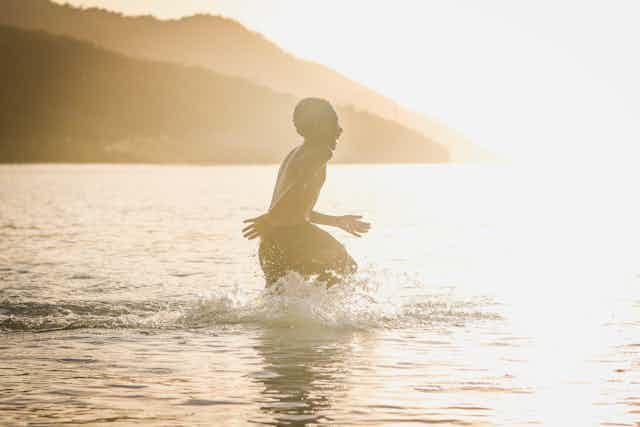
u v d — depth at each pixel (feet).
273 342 28.76
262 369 24.20
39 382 22.48
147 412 19.17
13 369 24.23
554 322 33.42
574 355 26.45
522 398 20.57
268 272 35.53
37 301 38.68
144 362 25.29
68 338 29.55
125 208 139.95
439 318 34.27
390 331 31.19
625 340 29.27
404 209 143.64
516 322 33.37
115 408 19.56
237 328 31.55
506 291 43.70
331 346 28.04
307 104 35.96
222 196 195.72
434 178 421.18
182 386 21.95
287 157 36.55
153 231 90.22
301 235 35.17
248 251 67.26
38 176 383.86
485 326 32.40
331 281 35.22
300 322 32.63
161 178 373.20
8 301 38.60
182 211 132.77
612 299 40.75
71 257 61.62
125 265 56.24
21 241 76.02
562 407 19.65
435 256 64.90
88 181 311.27
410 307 36.96
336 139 36.19
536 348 27.63
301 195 35.24
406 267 56.49
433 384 22.22
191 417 18.75
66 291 42.60
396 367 24.49
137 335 30.22
